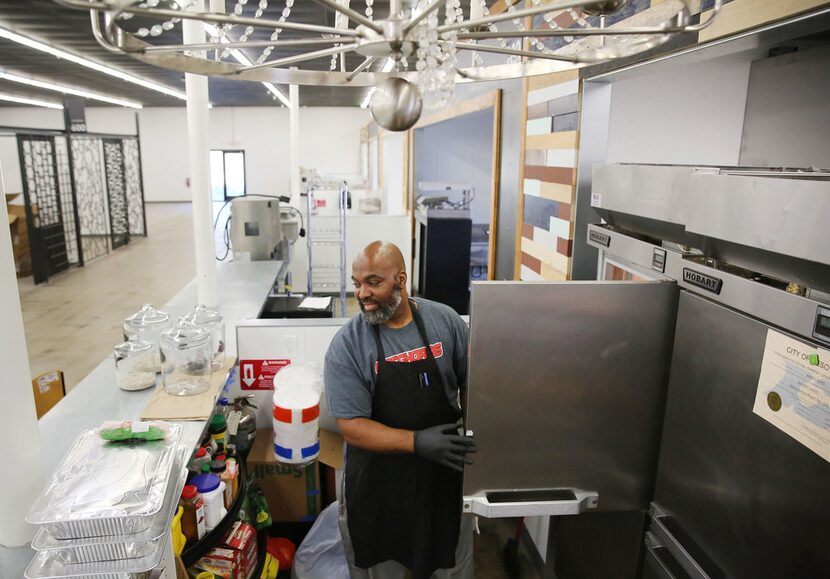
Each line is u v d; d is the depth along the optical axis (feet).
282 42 2.44
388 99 2.70
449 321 5.94
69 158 29.27
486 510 4.78
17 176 37.78
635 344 4.63
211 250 9.68
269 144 57.41
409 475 5.73
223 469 6.13
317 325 8.00
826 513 3.11
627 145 7.51
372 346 5.59
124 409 5.90
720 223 3.65
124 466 4.09
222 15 1.97
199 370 6.78
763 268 3.51
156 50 2.45
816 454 3.16
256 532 6.88
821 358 3.08
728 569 4.01
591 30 2.32
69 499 3.71
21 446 4.12
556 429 4.74
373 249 5.35
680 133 7.47
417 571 5.83
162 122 56.85
